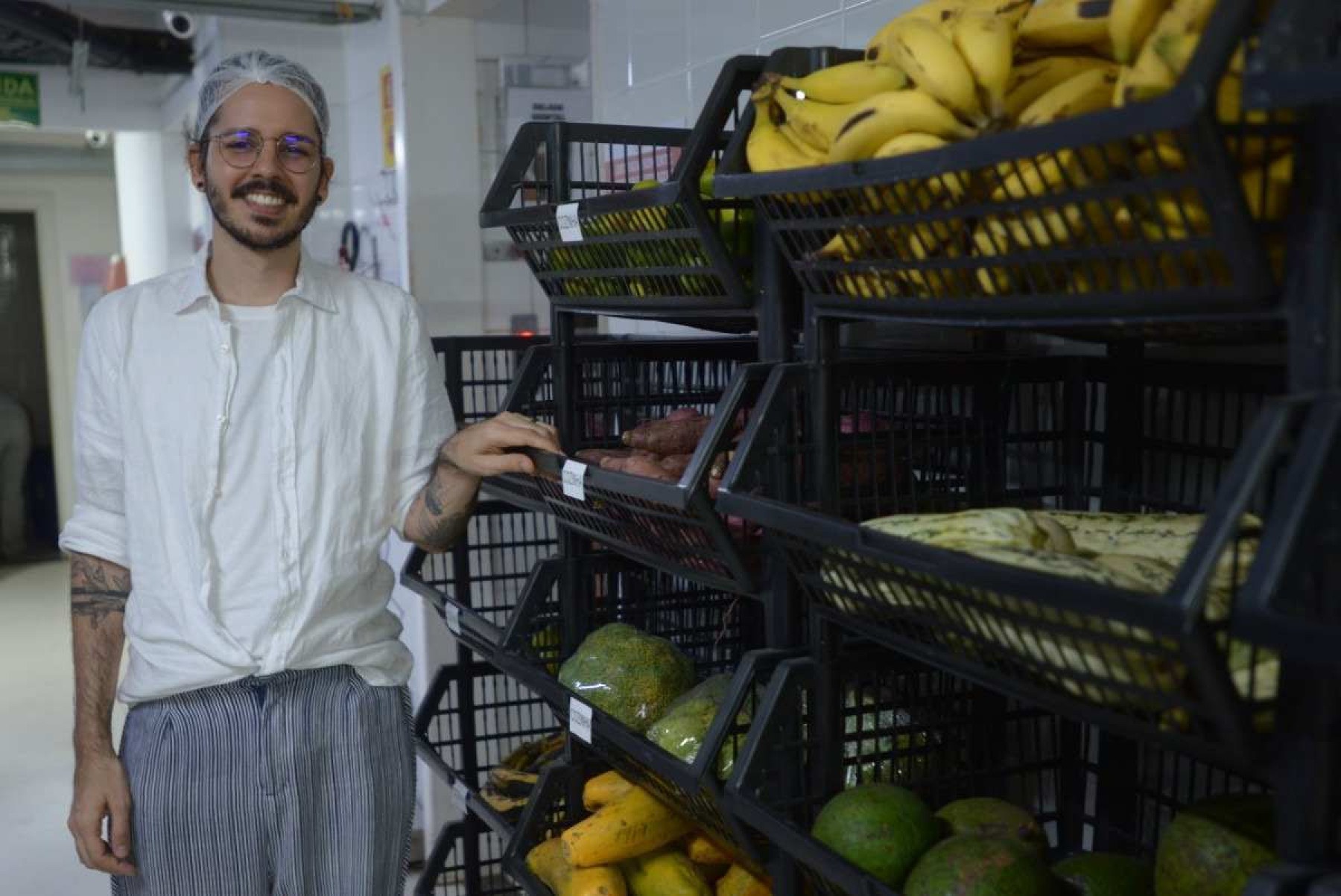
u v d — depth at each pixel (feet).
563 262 4.91
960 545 2.87
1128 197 2.26
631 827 4.81
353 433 5.37
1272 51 1.95
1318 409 2.03
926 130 2.99
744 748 3.74
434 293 10.89
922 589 2.85
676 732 4.38
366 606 5.56
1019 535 2.91
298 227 5.13
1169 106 2.04
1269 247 2.17
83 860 5.21
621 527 4.52
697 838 4.96
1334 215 2.03
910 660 3.92
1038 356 4.16
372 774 5.42
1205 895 2.82
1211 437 3.98
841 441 3.83
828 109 3.33
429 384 5.67
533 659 5.54
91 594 5.31
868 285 3.21
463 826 7.57
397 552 11.23
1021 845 3.29
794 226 3.27
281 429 5.19
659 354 5.71
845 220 3.03
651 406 5.81
